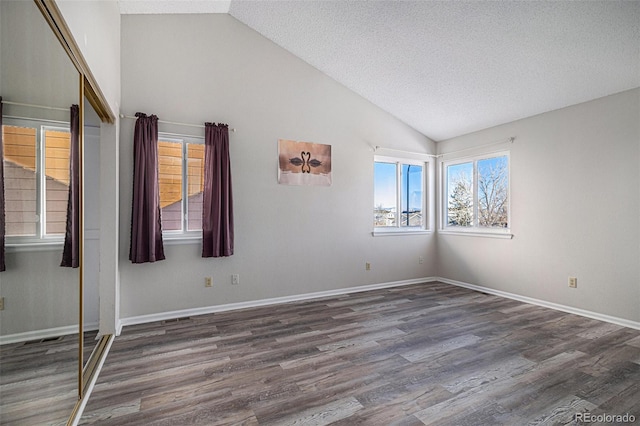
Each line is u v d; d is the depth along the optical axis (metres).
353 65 4.04
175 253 3.43
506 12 2.64
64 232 1.64
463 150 4.83
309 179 4.20
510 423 1.71
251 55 3.84
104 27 2.38
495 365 2.36
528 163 4.00
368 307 3.81
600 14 2.44
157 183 3.26
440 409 1.83
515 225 4.14
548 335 2.92
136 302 3.26
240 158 3.77
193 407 1.85
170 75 3.42
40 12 1.32
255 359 2.46
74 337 1.75
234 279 3.72
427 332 3.01
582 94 3.36
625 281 3.16
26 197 1.33
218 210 3.49
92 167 2.96
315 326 3.17
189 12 3.50
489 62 3.26
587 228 3.44
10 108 1.21
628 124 3.14
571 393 1.98
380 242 4.77
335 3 3.14
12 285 1.24
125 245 3.20
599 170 3.35
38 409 1.43
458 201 5.03
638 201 3.08
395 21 3.13
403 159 5.07
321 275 4.29
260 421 1.73
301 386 2.08
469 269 4.75
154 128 3.24
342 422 1.72
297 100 4.13
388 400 1.92
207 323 3.25
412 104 4.49
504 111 4.02
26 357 1.34
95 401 1.90
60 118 1.60
